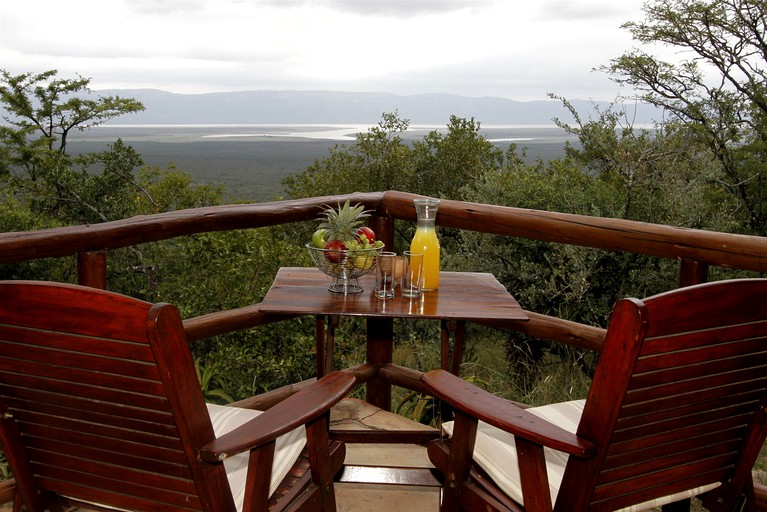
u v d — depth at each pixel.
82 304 1.12
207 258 4.18
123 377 1.15
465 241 4.61
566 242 2.40
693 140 4.94
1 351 1.23
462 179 10.32
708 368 1.25
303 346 4.16
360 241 2.13
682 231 2.10
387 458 2.52
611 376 1.15
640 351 1.13
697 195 4.64
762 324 1.26
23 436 1.35
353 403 3.00
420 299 2.10
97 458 1.30
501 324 2.55
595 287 4.26
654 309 1.12
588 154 5.23
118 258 7.19
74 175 11.22
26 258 1.83
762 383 1.35
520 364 4.02
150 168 13.19
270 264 4.34
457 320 2.31
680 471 1.37
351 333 4.59
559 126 5.20
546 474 1.26
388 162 10.66
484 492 1.46
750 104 8.86
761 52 9.55
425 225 2.19
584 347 2.40
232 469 1.47
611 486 1.29
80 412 1.25
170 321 1.10
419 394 3.15
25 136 15.61
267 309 1.94
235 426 1.65
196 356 4.10
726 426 1.37
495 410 1.30
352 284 2.20
